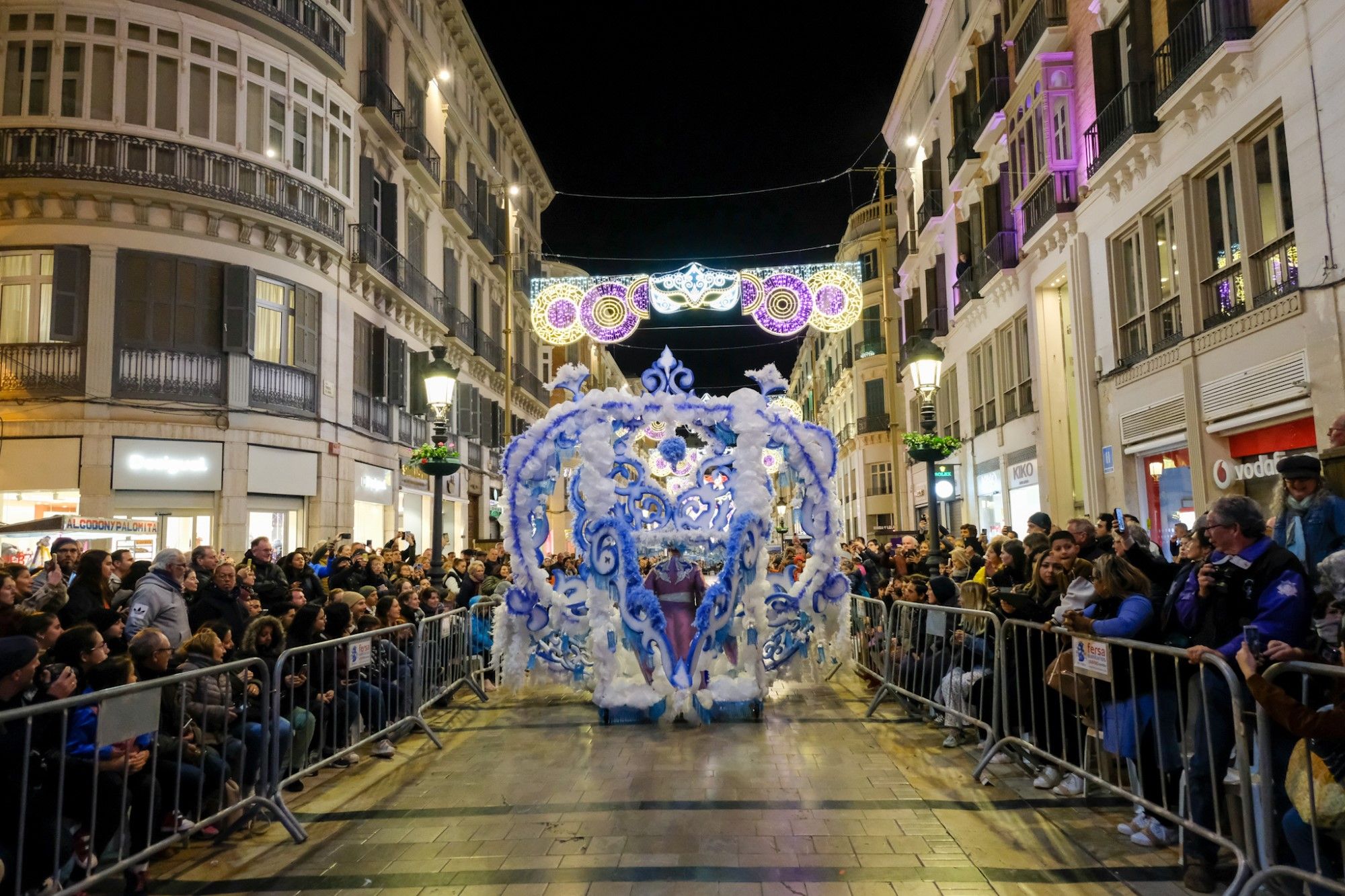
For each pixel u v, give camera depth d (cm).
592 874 456
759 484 873
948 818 531
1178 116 1161
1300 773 350
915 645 827
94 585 646
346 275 1916
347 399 1912
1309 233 927
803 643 896
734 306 1034
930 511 996
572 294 1046
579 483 920
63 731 386
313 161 1795
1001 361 1964
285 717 600
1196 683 432
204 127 1588
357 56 2036
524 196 3897
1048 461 1695
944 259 2464
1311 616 417
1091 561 580
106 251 1494
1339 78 873
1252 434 1068
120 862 411
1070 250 1540
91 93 1496
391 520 2167
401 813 570
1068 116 1547
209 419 1561
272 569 914
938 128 2545
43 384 1452
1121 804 550
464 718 874
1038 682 599
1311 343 928
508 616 884
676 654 846
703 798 582
